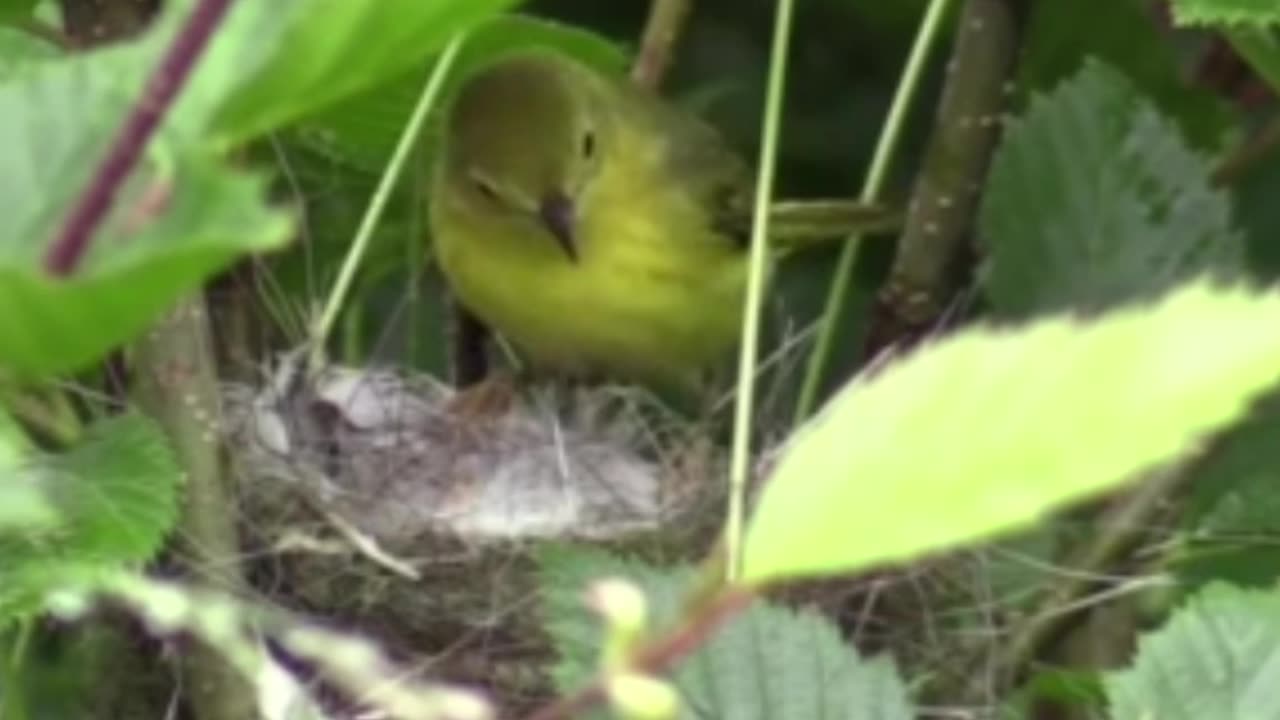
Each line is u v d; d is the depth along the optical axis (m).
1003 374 2.93
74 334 3.33
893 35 12.92
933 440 2.95
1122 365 2.86
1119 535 8.16
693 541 9.41
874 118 12.91
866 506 3.00
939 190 8.46
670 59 11.02
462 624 9.16
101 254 3.24
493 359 11.62
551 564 6.43
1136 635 7.77
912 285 8.52
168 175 3.21
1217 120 9.23
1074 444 2.87
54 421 5.92
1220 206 8.43
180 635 6.80
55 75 3.65
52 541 5.48
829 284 11.51
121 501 5.61
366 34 3.63
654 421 10.36
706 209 11.30
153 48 3.67
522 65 10.88
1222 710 6.19
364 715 7.00
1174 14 6.74
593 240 11.00
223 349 8.78
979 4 8.34
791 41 13.06
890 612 8.49
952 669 8.45
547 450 9.81
